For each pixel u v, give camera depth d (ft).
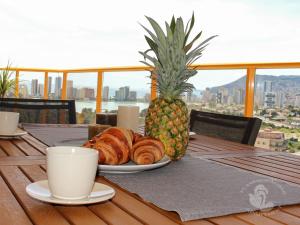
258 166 3.71
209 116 7.01
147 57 3.81
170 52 3.64
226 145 5.22
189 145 5.05
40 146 4.01
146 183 2.72
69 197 2.10
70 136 4.87
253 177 3.10
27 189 2.18
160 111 3.61
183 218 1.99
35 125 5.99
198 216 2.04
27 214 1.94
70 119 7.57
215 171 3.27
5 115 4.34
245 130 6.12
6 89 17.69
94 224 1.83
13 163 3.11
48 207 2.06
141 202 2.28
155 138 3.23
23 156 3.44
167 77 3.70
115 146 2.93
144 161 2.98
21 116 7.18
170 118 3.58
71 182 2.07
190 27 3.72
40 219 1.86
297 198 2.49
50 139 4.51
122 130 3.08
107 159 2.87
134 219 1.96
